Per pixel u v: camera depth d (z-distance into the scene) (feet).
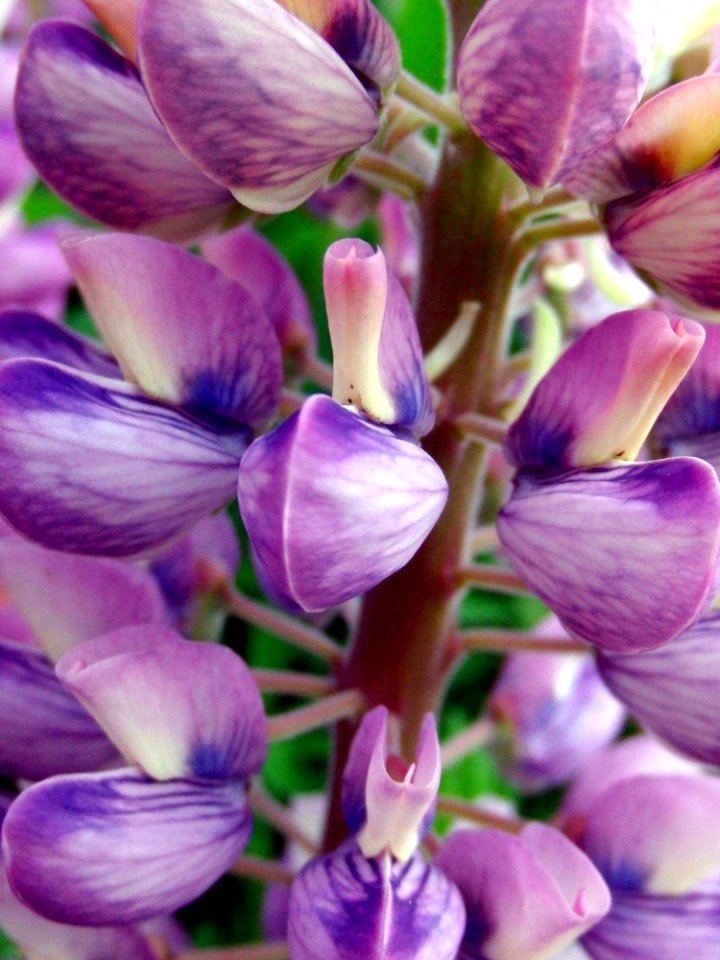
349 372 0.24
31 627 0.29
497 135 0.23
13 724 0.29
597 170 0.25
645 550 0.23
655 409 0.24
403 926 0.24
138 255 0.25
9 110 0.51
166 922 0.35
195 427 0.27
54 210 0.59
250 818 0.28
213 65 0.23
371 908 0.24
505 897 0.26
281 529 0.22
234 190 0.25
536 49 0.22
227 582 0.33
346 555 0.23
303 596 0.23
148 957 0.29
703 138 0.24
